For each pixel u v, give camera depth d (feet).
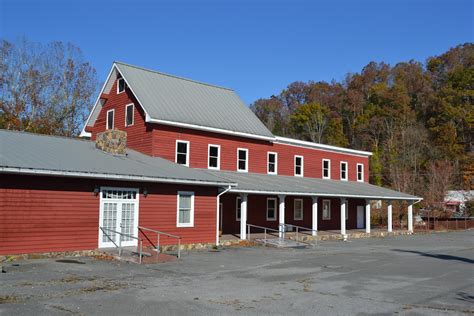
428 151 246.06
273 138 111.96
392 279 49.11
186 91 105.81
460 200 195.42
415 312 33.83
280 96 365.20
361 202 138.21
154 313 32.19
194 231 76.38
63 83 162.81
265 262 61.87
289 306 35.22
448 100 280.72
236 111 111.86
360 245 92.94
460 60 328.49
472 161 231.09
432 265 61.62
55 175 56.54
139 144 92.12
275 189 89.61
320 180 123.65
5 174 54.13
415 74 320.50
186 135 94.63
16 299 35.17
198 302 35.96
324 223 125.29
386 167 223.92
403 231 131.13
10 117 145.18
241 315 32.24
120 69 96.53
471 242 107.04
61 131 158.92
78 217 60.85
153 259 59.00
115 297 36.94
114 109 100.32
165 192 72.18
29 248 55.77
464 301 38.06
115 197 65.36
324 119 306.76
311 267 57.77
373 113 293.43
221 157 100.94
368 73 338.34
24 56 155.53
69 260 56.24
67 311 32.07
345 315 32.71
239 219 101.76
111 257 59.41
